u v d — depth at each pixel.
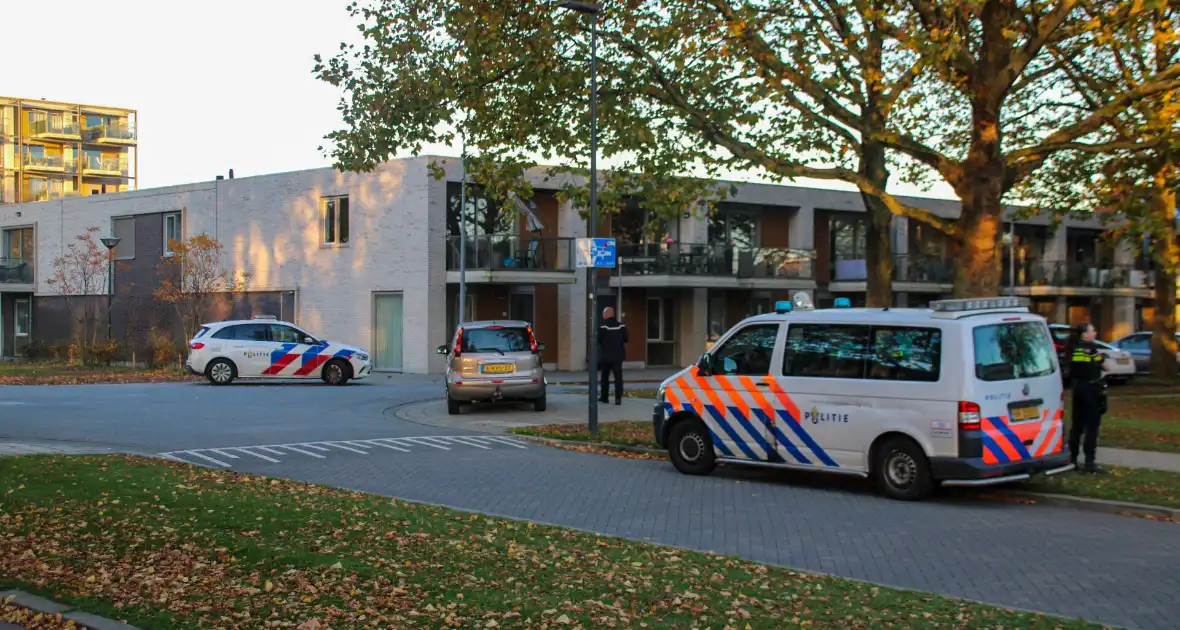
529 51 16.27
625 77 16.55
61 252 44.62
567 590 6.44
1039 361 10.97
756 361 11.89
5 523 8.11
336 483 11.42
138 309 40.53
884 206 16.91
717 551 8.27
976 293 14.87
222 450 13.95
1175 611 6.52
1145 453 13.61
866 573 7.55
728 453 12.02
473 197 34.50
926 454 10.45
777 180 15.91
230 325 26.62
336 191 35.44
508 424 17.48
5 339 48.47
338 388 25.34
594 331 15.82
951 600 6.44
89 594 6.17
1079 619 6.08
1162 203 18.31
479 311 35.16
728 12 14.98
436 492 10.91
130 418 17.75
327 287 35.75
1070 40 16.81
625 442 14.73
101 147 85.31
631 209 37.44
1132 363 28.23
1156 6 11.73
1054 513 10.00
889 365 10.84
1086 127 14.41
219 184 38.59
